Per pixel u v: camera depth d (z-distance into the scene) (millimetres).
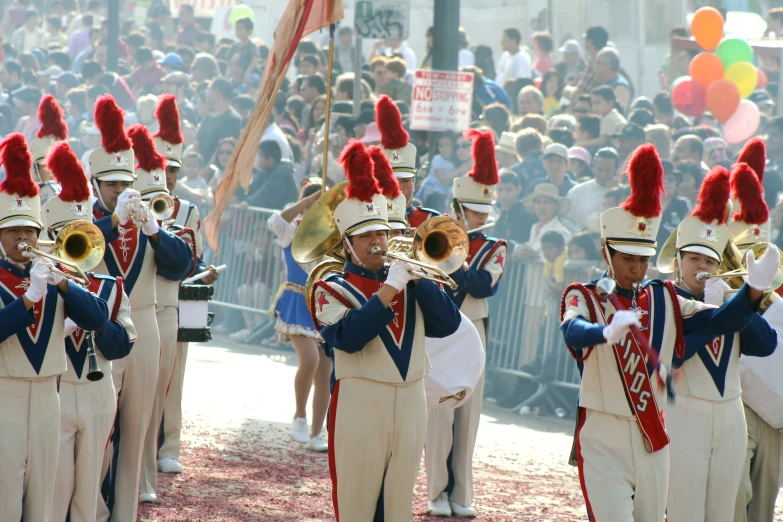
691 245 12438
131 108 40250
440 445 15180
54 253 11602
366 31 26656
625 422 11156
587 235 22500
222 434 18453
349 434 11219
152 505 14578
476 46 35156
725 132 26703
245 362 25266
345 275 11453
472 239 15648
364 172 11359
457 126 24750
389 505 11430
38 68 46938
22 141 11320
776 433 13984
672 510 12375
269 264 27984
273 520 14039
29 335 11227
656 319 11352
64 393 12312
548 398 22797
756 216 13625
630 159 11359
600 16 33156
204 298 16359
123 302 12578
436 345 13648
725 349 12414
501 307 23453
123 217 13477
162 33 46500
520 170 25219
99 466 12703
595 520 11086
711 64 26500
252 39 37500
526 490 16656
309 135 29703
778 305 13797
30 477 11344
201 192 29719
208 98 32875
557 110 30516
